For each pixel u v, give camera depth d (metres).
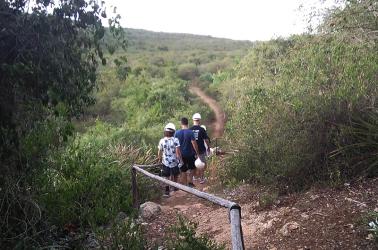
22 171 5.30
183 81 30.64
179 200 8.16
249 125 8.07
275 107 7.36
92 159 7.87
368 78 6.37
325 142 6.23
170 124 8.77
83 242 5.74
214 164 9.82
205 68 37.66
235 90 17.36
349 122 6.17
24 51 4.41
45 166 6.13
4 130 4.68
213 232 5.79
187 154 8.83
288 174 6.39
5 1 4.29
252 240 5.12
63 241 5.77
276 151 6.73
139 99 23.77
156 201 8.41
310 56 8.31
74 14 4.48
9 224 5.25
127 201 7.27
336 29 7.79
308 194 5.88
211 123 19.52
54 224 6.14
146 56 47.47
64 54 4.63
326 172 6.13
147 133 15.23
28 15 4.39
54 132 5.62
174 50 62.81
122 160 10.07
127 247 4.68
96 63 4.95
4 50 4.43
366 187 5.52
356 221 4.68
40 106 4.97
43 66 4.51
